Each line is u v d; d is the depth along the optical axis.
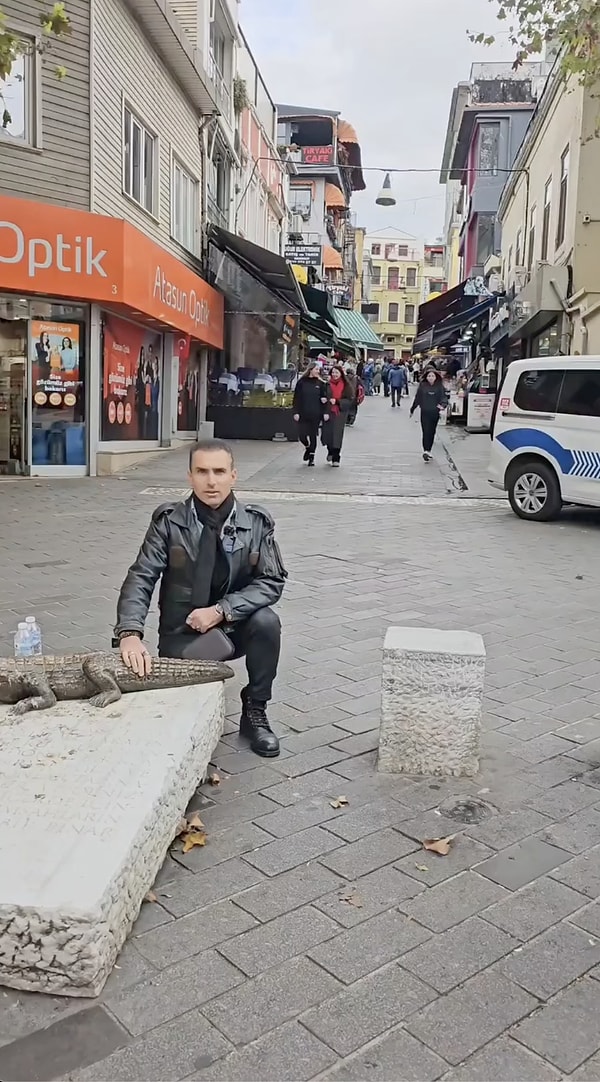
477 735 4.05
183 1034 2.46
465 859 3.38
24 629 4.96
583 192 17.23
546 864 3.36
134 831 2.88
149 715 3.72
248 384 21.11
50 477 14.20
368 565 8.52
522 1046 2.44
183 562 4.18
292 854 3.40
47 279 13.12
